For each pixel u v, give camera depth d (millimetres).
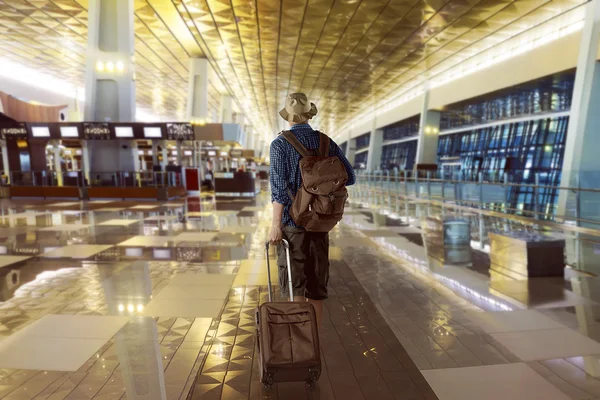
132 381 2289
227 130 18375
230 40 19516
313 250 2242
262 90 33375
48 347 2719
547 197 10758
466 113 25078
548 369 2438
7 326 3076
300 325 1968
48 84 33594
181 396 2143
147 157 30000
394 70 23469
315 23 16016
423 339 2875
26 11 17266
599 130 11250
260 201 15555
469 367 2469
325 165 2074
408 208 12234
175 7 15602
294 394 2174
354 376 2369
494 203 10883
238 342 2816
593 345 2756
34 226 8344
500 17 14531
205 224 8750
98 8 15062
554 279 4371
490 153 26859
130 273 4629
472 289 4031
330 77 26578
